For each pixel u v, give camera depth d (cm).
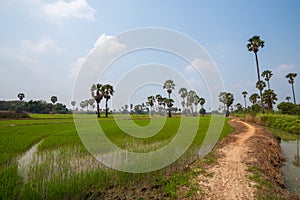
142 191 568
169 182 629
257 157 920
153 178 653
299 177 759
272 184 630
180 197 537
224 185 614
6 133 1578
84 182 577
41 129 1886
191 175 695
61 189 515
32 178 608
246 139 1488
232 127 2588
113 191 562
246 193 561
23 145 1071
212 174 707
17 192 498
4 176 595
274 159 976
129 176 649
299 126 2069
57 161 819
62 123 2775
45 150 996
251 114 4012
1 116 4412
